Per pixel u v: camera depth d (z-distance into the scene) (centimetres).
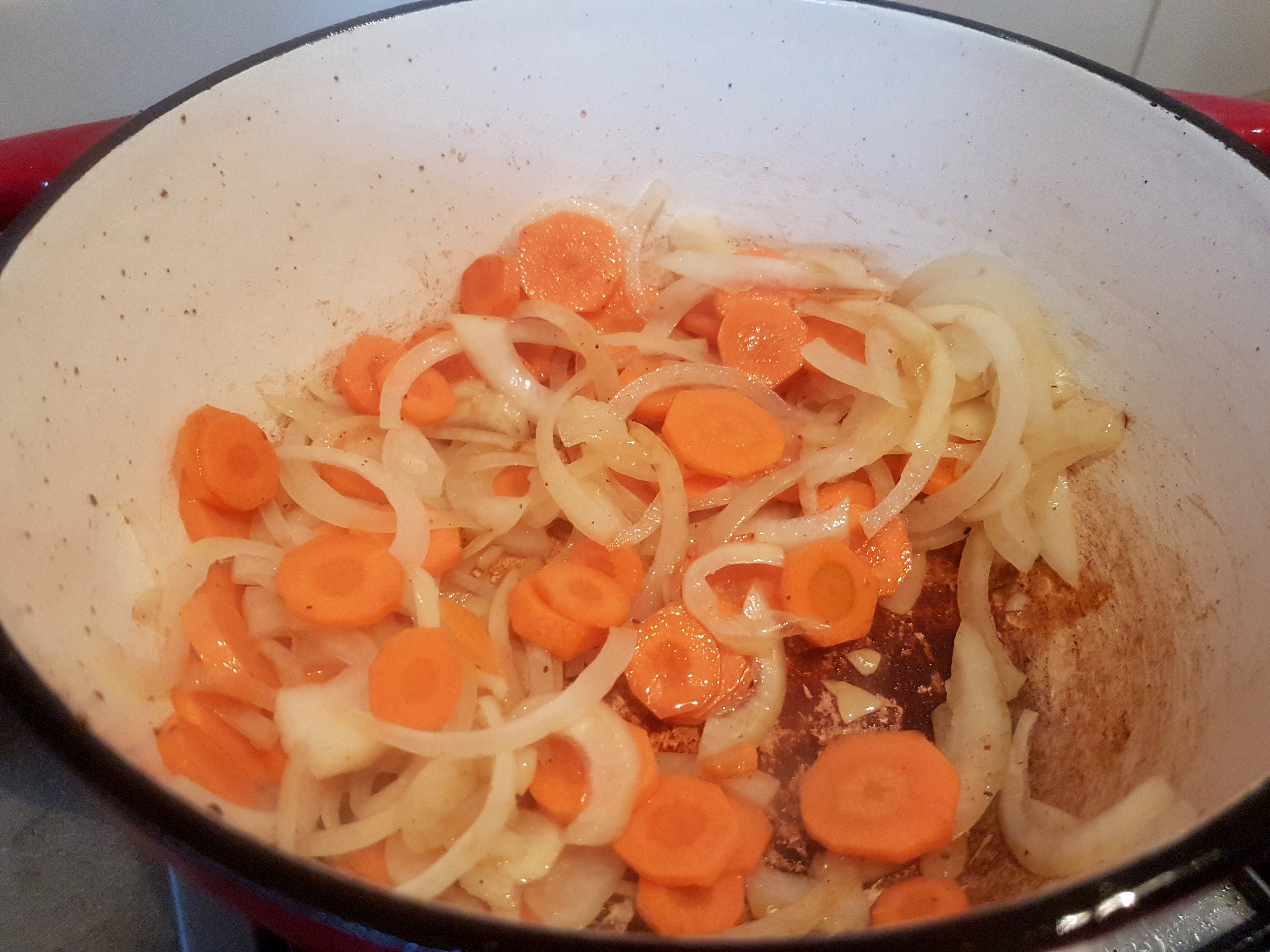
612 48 26
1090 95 23
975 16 36
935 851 21
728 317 27
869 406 26
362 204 26
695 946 12
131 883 21
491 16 24
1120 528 25
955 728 23
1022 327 27
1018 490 25
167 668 20
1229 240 22
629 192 28
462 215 27
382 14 24
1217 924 17
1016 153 25
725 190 29
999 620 25
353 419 26
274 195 24
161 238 22
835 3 25
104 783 14
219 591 22
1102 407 26
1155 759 20
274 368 25
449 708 20
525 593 22
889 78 26
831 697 23
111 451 20
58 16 27
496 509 25
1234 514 22
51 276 19
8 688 14
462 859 19
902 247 28
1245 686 19
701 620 23
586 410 26
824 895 20
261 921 15
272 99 23
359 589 21
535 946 12
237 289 24
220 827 13
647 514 25
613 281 29
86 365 20
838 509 25
